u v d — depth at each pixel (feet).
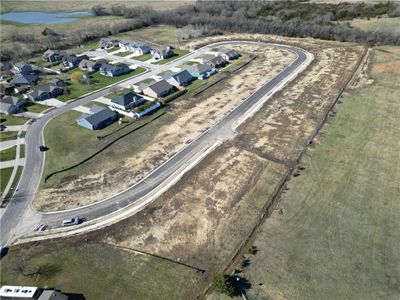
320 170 158.71
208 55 322.55
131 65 311.47
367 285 106.93
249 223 131.85
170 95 244.63
